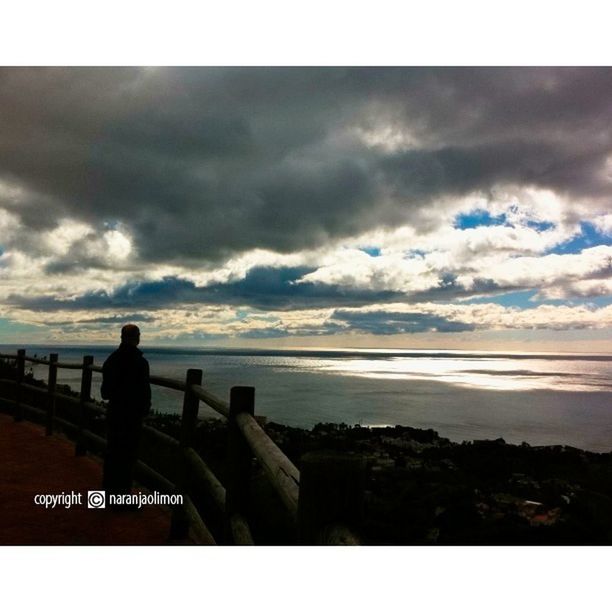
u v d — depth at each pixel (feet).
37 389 27.12
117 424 14.10
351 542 3.62
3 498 14.70
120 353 14.43
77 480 16.96
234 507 8.34
